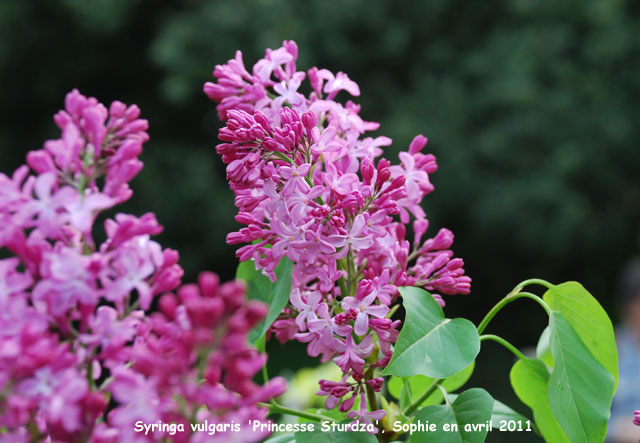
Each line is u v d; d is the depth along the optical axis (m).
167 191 4.02
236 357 0.51
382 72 4.32
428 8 4.27
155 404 0.51
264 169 0.62
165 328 0.52
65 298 0.52
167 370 0.51
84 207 0.53
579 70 4.23
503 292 4.69
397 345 0.61
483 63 4.15
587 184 4.18
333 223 0.61
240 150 0.62
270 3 3.82
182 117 4.44
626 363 1.61
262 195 0.63
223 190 4.13
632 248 4.46
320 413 0.68
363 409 0.62
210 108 4.38
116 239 0.53
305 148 0.63
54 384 0.51
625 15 4.36
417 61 4.34
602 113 4.09
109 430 0.52
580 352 0.62
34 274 0.53
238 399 0.51
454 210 4.09
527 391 0.67
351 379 0.69
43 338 0.52
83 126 0.55
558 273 4.62
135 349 0.53
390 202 0.63
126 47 4.41
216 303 0.50
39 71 4.37
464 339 0.62
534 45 4.16
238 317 0.50
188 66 3.75
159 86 4.44
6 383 0.51
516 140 4.00
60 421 0.51
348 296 0.63
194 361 0.52
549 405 0.64
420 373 0.61
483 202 4.00
